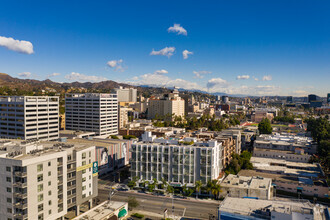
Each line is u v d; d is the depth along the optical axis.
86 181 109.81
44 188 89.88
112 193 134.62
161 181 136.38
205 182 129.25
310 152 196.75
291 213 68.06
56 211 94.56
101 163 161.88
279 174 152.12
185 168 132.88
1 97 197.62
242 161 164.25
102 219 95.19
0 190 86.62
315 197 128.88
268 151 193.62
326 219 67.81
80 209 115.06
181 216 108.56
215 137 181.62
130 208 115.81
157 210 114.94
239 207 78.31
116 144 177.75
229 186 122.62
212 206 118.69
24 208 83.88
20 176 82.88
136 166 140.50
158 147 136.75
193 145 138.88
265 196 116.12
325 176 148.88
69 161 102.00
